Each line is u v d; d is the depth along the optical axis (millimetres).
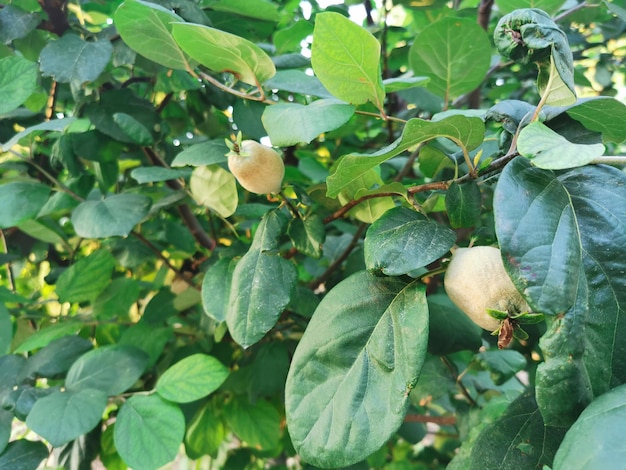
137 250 448
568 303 158
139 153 461
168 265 438
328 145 553
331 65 239
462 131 209
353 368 205
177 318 469
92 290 423
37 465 299
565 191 183
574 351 155
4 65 340
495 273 185
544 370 156
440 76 366
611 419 144
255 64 278
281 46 463
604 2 414
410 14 626
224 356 464
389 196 258
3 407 312
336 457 193
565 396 154
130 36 296
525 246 164
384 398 196
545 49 198
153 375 447
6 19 394
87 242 554
